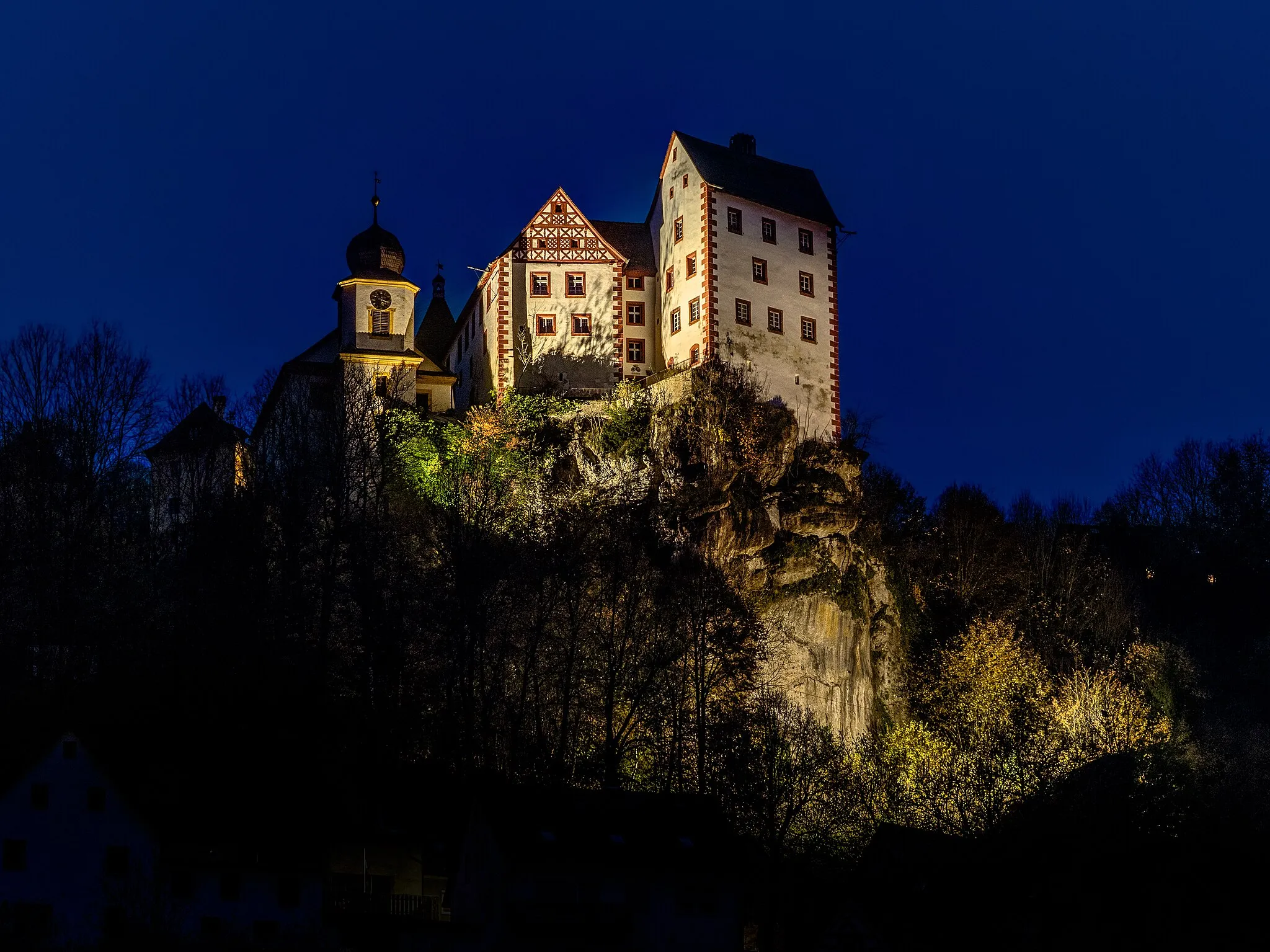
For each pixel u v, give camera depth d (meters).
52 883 56.34
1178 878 62.75
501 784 59.94
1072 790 69.88
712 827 59.09
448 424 98.06
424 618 74.75
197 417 89.19
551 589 77.50
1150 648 100.50
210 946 53.62
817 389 104.50
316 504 82.25
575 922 55.09
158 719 66.38
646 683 72.69
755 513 93.00
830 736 81.25
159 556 82.25
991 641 94.19
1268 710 101.12
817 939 61.50
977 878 62.41
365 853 60.56
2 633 74.31
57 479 81.50
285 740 66.75
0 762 59.41
